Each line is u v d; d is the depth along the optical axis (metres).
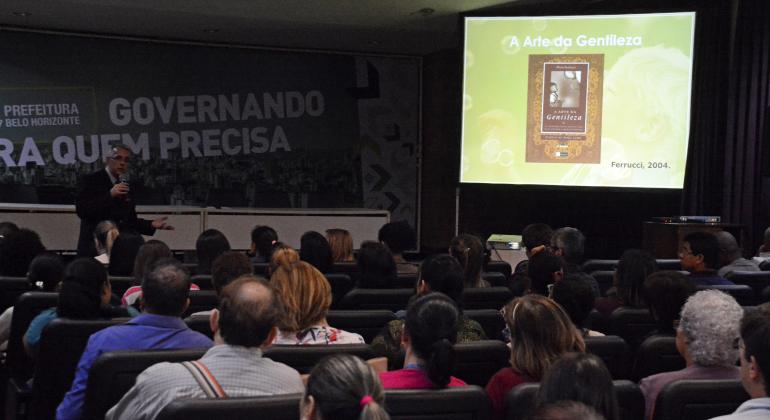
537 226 5.30
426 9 9.86
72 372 2.94
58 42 11.31
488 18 9.68
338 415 1.32
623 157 9.34
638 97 9.26
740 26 8.94
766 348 1.73
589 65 9.38
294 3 9.66
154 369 2.05
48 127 11.32
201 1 9.55
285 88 12.52
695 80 9.06
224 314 2.10
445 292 3.36
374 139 12.91
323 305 2.86
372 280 4.25
